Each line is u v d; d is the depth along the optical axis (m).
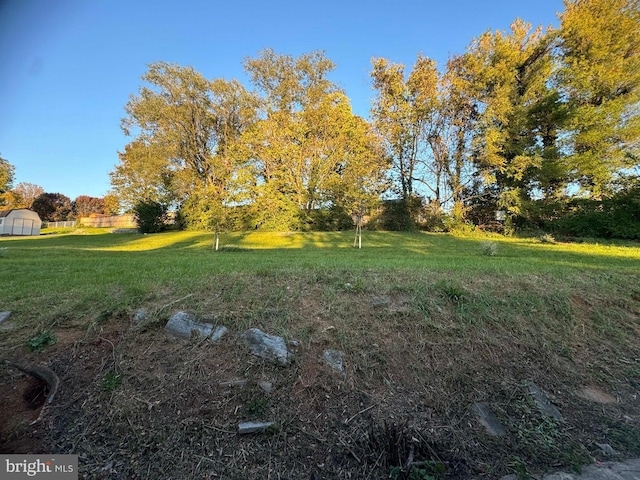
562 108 16.94
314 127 22.36
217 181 20.02
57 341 2.70
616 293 4.29
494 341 3.16
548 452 2.23
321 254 9.68
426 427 2.31
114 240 19.62
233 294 3.45
